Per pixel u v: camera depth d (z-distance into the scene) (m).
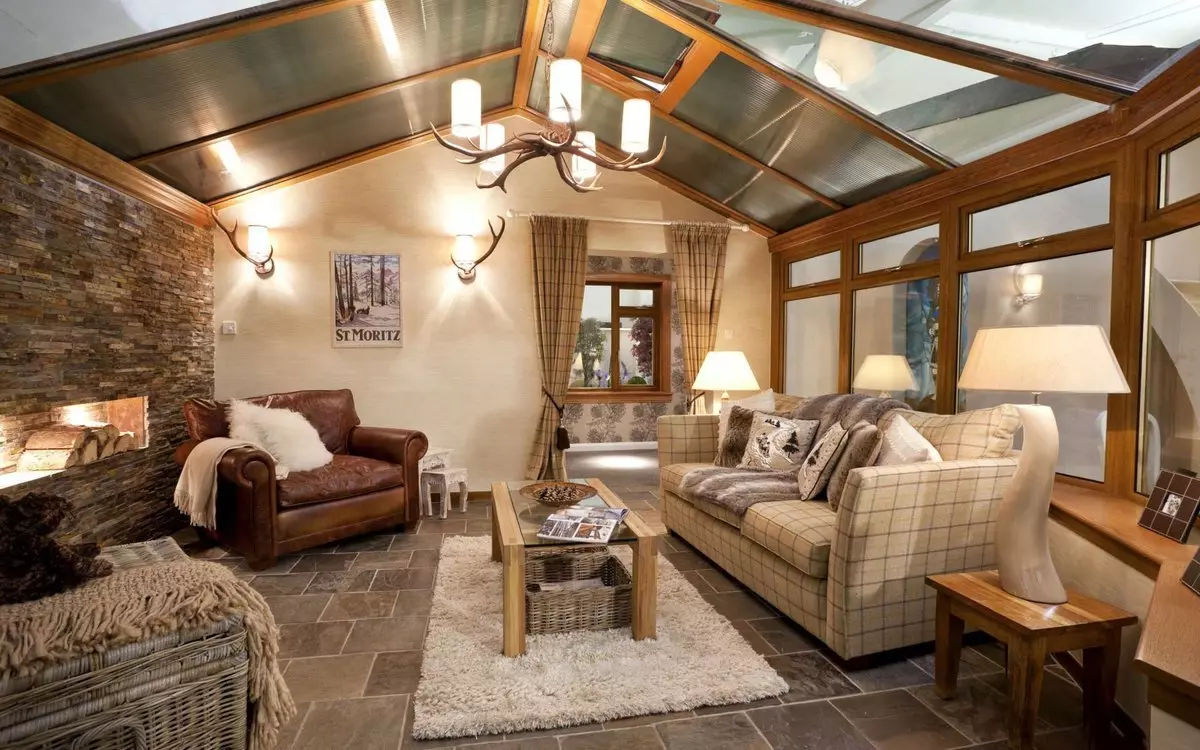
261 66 2.83
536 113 4.53
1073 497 2.42
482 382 4.65
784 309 5.20
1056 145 2.65
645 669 2.11
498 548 3.15
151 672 1.27
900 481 2.16
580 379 7.32
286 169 4.13
